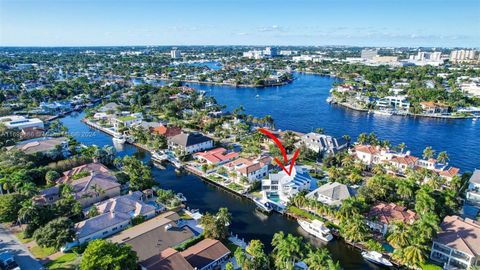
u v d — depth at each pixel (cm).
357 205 8819
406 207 9588
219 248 7656
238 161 13088
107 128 19438
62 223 7800
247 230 9244
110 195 10550
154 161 14750
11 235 8381
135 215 9250
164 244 7756
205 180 12619
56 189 10256
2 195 9306
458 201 10181
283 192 10781
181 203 10456
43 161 13338
